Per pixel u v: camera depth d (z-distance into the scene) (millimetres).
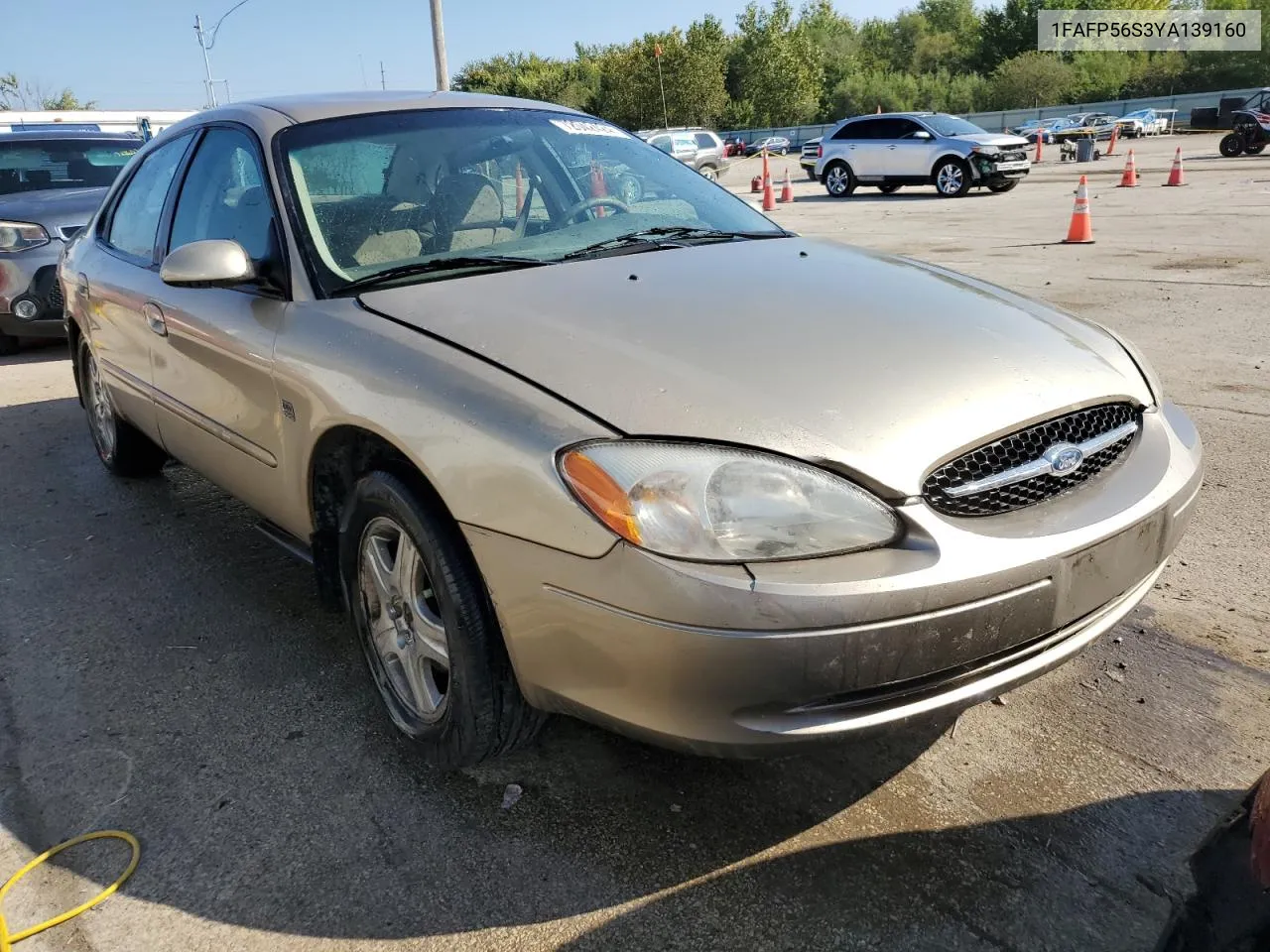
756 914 1981
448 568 2113
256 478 2908
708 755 1883
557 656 1945
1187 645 2889
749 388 1986
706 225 3221
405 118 3170
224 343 2834
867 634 1775
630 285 2480
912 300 2500
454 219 2910
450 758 2299
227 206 3131
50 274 7359
